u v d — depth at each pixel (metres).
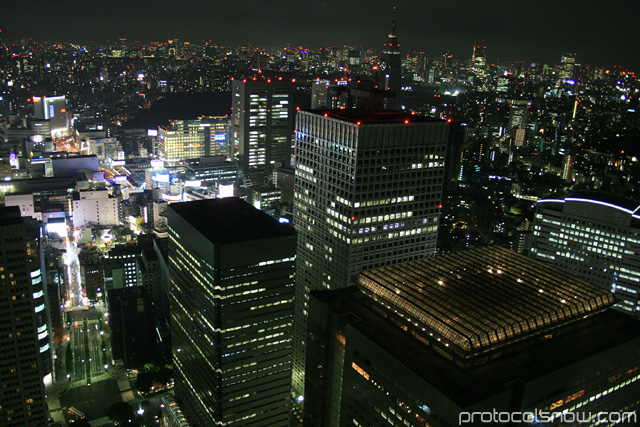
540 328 147.12
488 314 147.88
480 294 160.00
